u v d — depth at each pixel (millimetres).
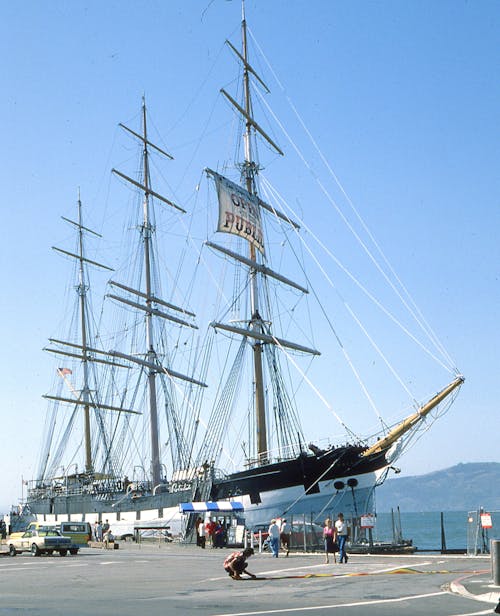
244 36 82188
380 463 58688
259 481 60000
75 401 108000
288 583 27609
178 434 92250
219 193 74625
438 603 20781
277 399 73000
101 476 91250
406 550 47625
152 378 91688
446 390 57062
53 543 45969
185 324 97750
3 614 18781
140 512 72438
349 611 18969
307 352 75625
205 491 63312
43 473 108688
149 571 34156
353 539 56625
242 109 80062
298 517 58031
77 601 22031
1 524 72375
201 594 24031
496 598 21562
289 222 78438
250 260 75312
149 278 95500
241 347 74125
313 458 58062
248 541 52250
